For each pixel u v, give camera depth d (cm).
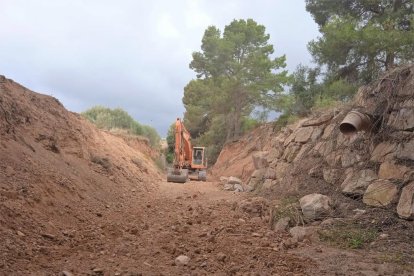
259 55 3281
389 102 870
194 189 1609
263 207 930
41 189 717
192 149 2573
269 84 3238
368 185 825
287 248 609
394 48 1647
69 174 942
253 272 472
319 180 1031
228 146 3166
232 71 3531
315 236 671
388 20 1727
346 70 1953
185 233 691
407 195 695
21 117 1055
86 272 440
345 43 1809
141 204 1016
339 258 548
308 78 2169
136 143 2848
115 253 533
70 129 1299
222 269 488
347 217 757
